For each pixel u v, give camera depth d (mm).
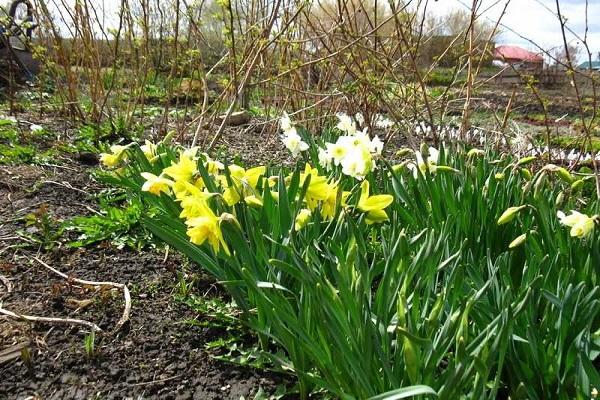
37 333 2000
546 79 13406
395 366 1441
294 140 2773
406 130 4203
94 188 3600
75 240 2762
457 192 2381
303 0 3977
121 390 1757
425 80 4285
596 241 1865
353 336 1465
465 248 2340
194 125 5746
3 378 1777
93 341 1917
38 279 2375
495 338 1337
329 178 2525
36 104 7043
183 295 2279
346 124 3180
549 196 2504
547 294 1556
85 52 5363
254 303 2045
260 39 3863
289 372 1831
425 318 1586
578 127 8086
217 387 1793
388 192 2660
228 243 2062
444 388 1288
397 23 3770
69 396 1723
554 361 1517
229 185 2000
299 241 2008
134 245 2709
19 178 3602
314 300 1520
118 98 5922
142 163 2908
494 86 11859
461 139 4227
